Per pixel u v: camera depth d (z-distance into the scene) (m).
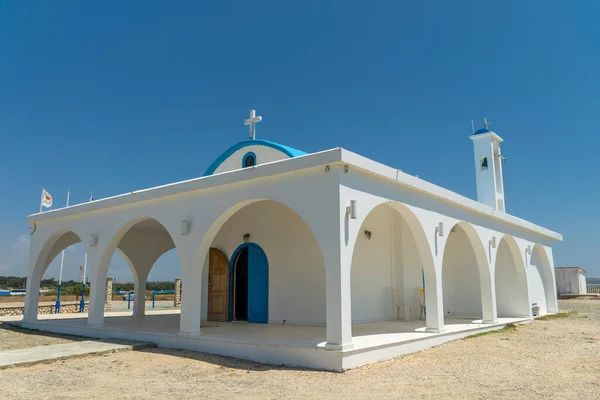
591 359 8.47
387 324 12.30
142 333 10.67
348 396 6.02
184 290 10.17
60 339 11.80
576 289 34.28
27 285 14.82
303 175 8.52
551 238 19.38
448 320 13.83
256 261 13.55
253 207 13.81
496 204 16.78
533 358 8.60
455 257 16.31
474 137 17.50
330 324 7.75
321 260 12.36
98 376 7.35
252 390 6.39
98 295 12.40
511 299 15.94
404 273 13.99
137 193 11.42
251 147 13.48
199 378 7.16
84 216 13.16
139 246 17.05
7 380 7.07
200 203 10.22
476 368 7.73
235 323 13.10
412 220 10.27
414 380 6.88
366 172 8.59
